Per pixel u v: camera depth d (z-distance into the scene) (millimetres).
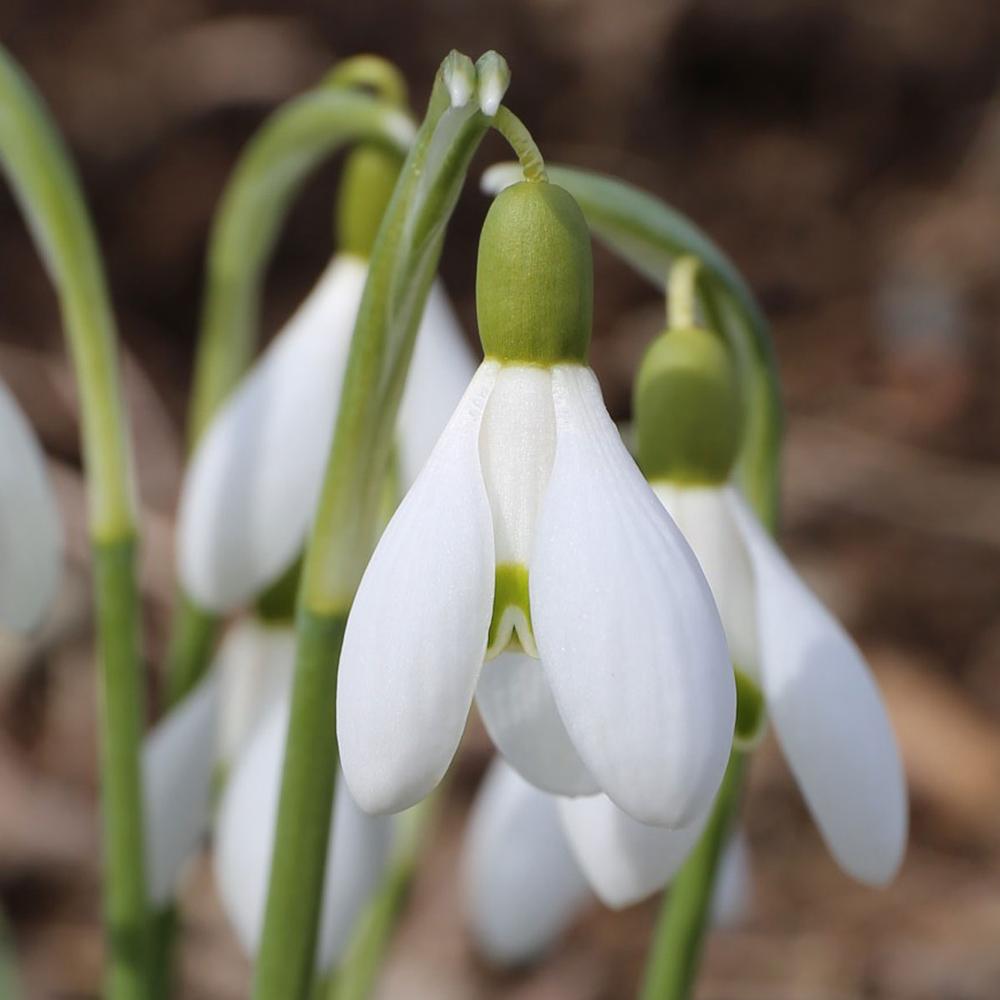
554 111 915
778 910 568
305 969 293
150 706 615
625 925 561
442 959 539
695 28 966
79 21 810
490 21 884
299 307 785
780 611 286
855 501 764
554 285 266
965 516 758
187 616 348
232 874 323
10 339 738
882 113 1009
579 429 264
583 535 259
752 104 995
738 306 299
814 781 282
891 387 851
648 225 294
